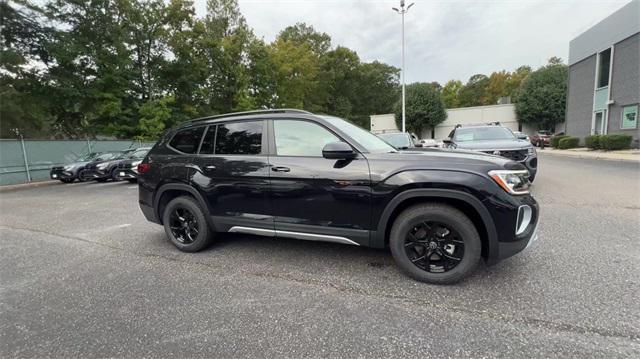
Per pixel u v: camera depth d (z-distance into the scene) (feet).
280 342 6.89
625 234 12.94
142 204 13.65
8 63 60.64
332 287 9.30
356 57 188.65
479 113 122.52
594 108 62.23
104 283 10.08
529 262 10.44
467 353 6.32
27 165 48.11
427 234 9.27
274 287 9.43
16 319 8.16
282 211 10.77
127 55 74.33
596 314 7.43
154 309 8.41
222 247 13.05
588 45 63.98
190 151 12.57
